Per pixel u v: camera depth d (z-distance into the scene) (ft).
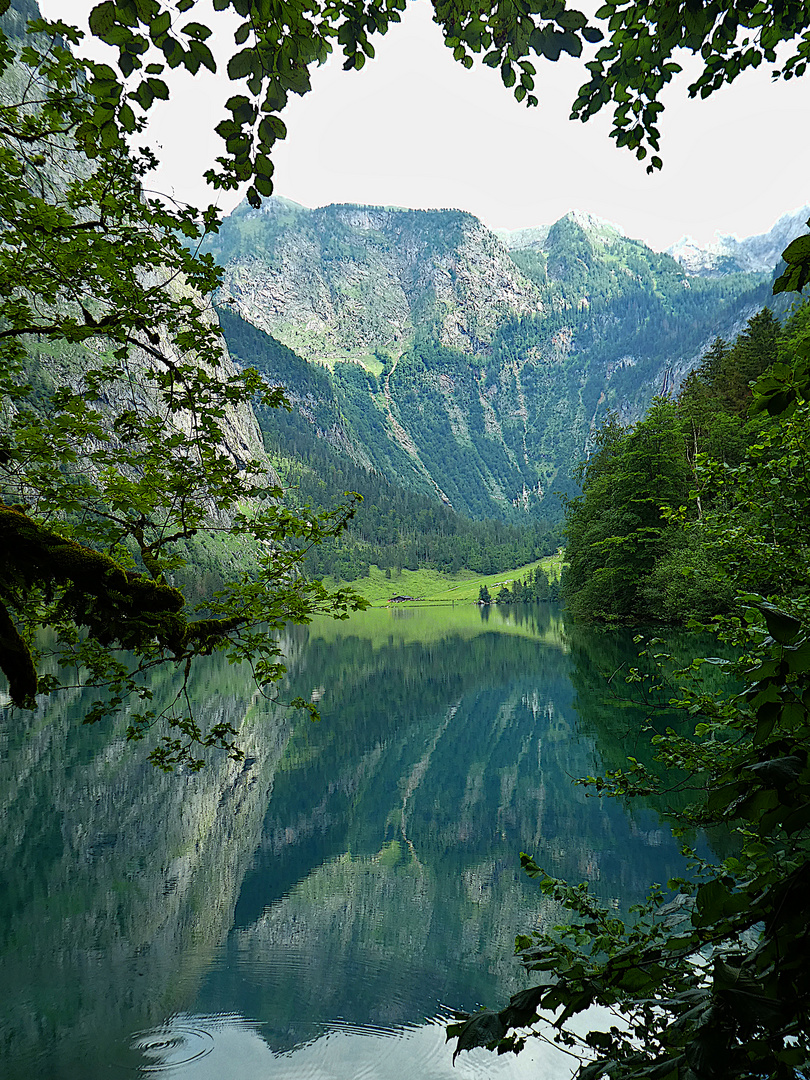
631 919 37.04
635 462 141.69
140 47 6.96
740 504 23.98
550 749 77.05
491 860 49.93
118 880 49.21
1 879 49.47
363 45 8.18
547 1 7.92
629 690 85.66
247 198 8.07
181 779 74.59
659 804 54.39
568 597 210.18
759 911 5.49
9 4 7.18
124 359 19.76
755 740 5.49
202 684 143.02
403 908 43.60
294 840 56.70
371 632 324.60
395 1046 29.60
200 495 21.62
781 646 5.45
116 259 18.95
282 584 21.47
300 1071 28.17
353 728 100.27
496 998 33.40
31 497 19.70
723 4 9.85
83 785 72.49
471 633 277.44
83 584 13.61
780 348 86.58
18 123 18.31
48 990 34.99
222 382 20.51
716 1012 5.26
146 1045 30.30
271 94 7.37
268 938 40.01
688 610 66.95
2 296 19.34
